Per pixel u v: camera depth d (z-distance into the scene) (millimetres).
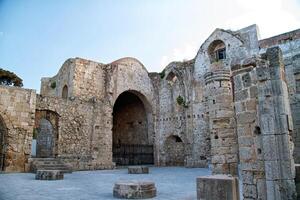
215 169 13492
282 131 6816
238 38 23797
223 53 25641
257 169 7148
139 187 9078
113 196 9406
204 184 7387
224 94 13961
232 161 13250
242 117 7707
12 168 18156
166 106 29641
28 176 15688
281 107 6922
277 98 6988
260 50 21922
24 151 18812
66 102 22344
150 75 31312
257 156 7207
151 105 30266
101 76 27109
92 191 10562
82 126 23016
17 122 18844
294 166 6852
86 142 23016
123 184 9273
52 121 21578
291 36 19797
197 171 20469
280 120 6879
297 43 19188
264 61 7379
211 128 14133
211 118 14219
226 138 13453
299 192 6684
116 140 34219
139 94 30094
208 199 7246
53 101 21594
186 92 27547
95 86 26375
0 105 18359
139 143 31438
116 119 34844
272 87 7086
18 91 19266
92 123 23719
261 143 7117
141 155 29672
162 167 26500
